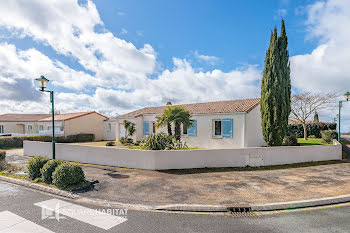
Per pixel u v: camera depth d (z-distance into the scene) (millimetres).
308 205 5086
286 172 8328
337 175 7832
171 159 8758
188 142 16391
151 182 6922
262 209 4852
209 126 15273
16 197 5637
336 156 10945
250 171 8492
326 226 4008
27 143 13672
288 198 5398
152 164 8664
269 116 11555
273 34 11695
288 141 13156
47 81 8703
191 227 3973
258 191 5984
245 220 4297
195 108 17328
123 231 3789
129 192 5961
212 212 4738
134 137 20031
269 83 11625
